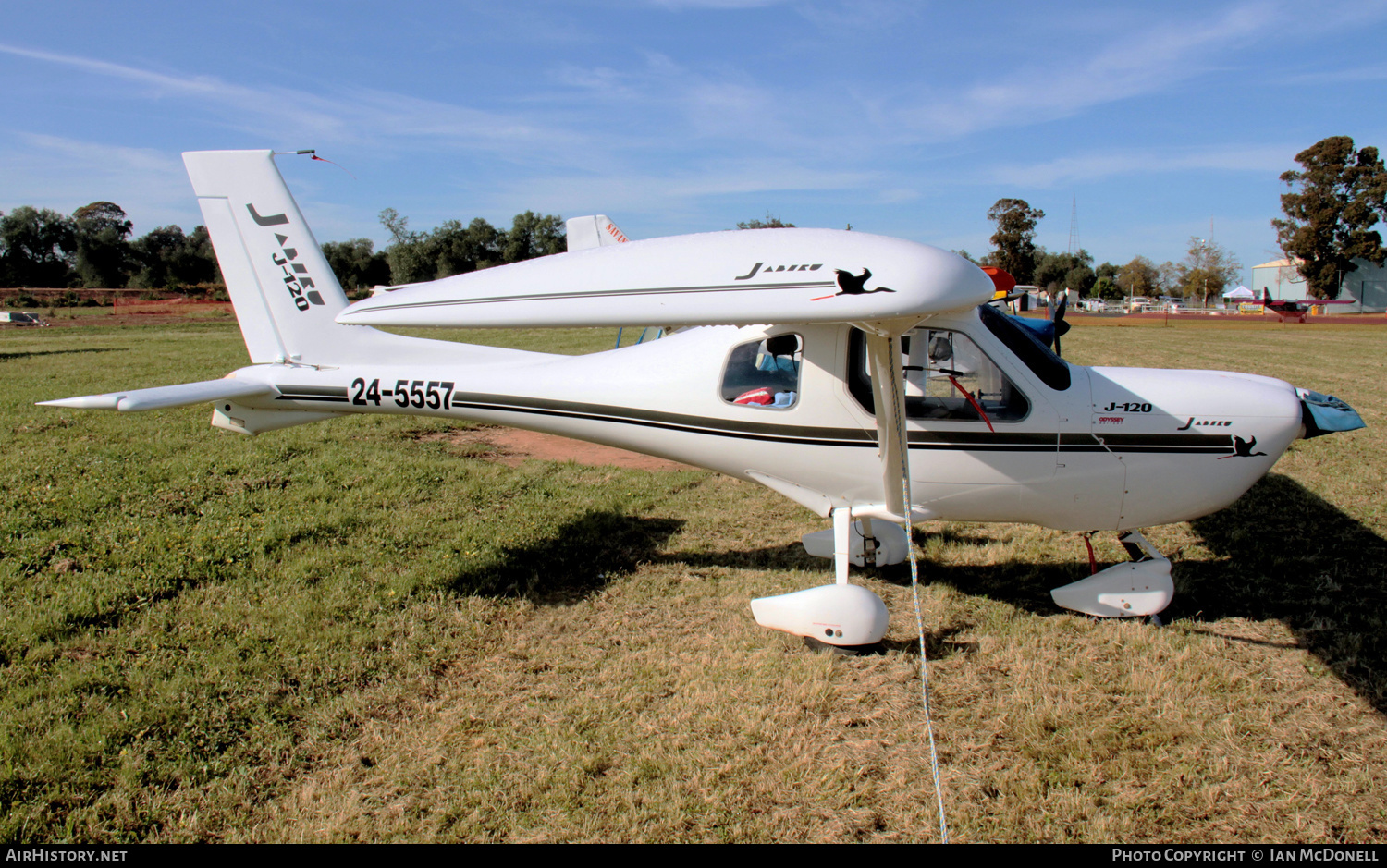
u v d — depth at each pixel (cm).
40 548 488
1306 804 272
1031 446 399
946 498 414
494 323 331
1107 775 290
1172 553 512
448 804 276
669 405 437
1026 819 268
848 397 406
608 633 405
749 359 423
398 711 333
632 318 315
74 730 307
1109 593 411
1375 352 1862
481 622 413
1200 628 404
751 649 385
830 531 514
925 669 322
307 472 701
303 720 324
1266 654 375
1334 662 365
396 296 353
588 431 459
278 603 424
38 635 376
